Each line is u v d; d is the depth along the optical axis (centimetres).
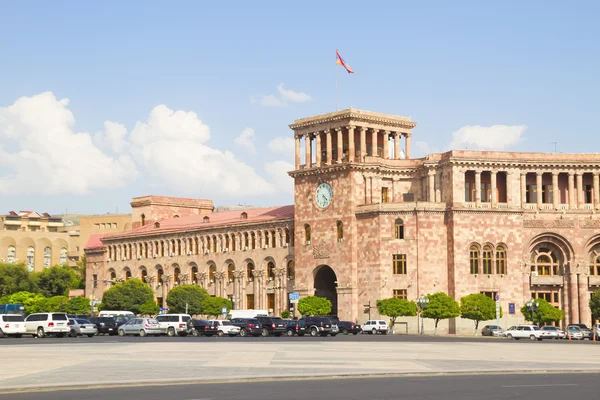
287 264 15825
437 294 13138
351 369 5150
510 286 13900
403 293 13925
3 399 3700
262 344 8375
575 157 14238
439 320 13762
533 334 11650
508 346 8581
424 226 13962
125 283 17425
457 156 13962
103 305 17400
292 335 11300
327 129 15138
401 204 14050
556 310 13338
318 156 15250
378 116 15088
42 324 10419
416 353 6956
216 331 11081
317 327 11331
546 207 14225
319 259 14862
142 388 4159
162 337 10769
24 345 8162
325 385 4316
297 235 15262
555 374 5081
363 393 3956
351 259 14350
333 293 15500
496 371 5138
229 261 16962
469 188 14275
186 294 16062
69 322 10788
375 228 14175
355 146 15412
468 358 6347
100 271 19712
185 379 4434
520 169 14175
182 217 19238
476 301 13100
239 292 16612
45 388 4091
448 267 13938
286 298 15762
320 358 6153
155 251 18512
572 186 14250
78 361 5762
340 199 14662
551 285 14138
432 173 14438
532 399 3747
